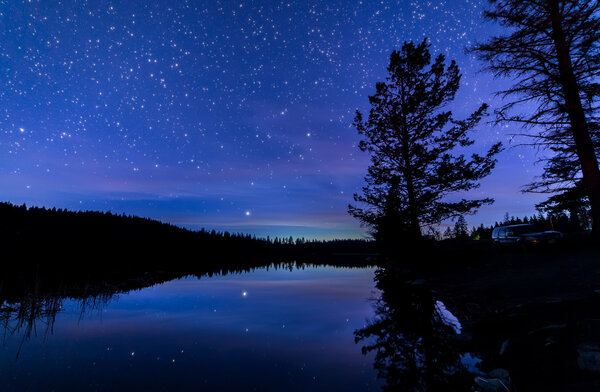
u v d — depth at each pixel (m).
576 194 16.42
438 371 4.02
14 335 6.08
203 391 3.49
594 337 3.79
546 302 6.12
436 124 18.84
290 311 8.52
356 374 3.99
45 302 9.73
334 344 5.39
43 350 5.08
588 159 12.45
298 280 18.12
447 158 18.58
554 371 3.40
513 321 5.57
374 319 7.38
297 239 113.19
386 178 19.72
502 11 12.48
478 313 7.00
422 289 12.25
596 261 10.12
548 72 12.28
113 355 4.82
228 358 4.66
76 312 8.57
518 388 3.29
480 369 4.05
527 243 14.97
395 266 19.95
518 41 12.37
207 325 6.91
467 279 11.87
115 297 11.56
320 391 3.48
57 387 3.59
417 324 6.73
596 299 5.55
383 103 20.22
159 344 5.42
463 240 20.95
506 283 9.30
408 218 18.77
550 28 12.33
